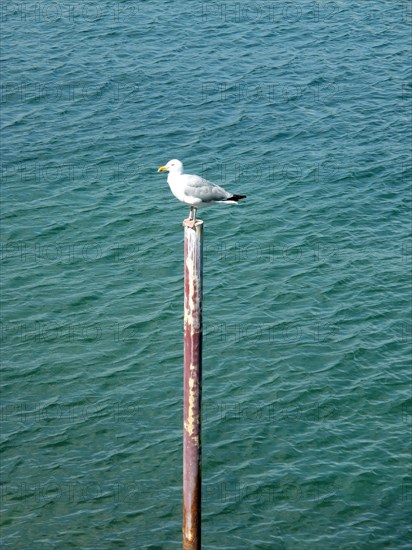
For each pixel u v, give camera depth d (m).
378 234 53.44
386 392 41.22
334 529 34.19
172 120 65.31
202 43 76.94
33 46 76.19
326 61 74.50
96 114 66.00
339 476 36.56
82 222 54.06
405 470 36.91
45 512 34.66
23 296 47.94
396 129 64.69
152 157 60.75
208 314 46.50
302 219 54.53
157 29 79.25
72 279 49.31
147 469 36.84
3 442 38.22
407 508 35.22
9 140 62.53
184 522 28.44
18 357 43.56
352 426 39.28
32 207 55.34
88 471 36.75
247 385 41.66
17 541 33.22
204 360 43.16
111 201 55.94
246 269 50.03
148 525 34.12
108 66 72.81
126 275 49.69
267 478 36.44
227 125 64.69
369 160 60.56
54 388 41.62
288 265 50.47
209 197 28.47
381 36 79.44
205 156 60.88
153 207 55.44
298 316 46.47
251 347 44.03
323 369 42.66
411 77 72.25
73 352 43.91
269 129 64.31
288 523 34.38
